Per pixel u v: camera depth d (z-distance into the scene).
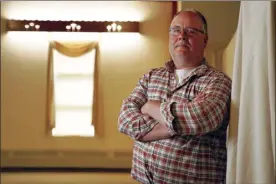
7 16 4.51
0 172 4.17
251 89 1.04
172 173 1.27
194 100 1.27
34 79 4.48
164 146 1.29
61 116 4.47
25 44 4.50
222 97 1.26
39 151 4.41
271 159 0.97
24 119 4.44
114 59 4.52
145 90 1.50
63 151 4.42
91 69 4.51
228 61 2.88
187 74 1.41
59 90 4.48
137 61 4.51
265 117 0.98
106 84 4.49
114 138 4.45
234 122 1.15
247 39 1.06
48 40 4.52
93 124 4.44
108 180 3.84
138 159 1.40
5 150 4.40
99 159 4.43
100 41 4.53
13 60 4.48
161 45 4.51
